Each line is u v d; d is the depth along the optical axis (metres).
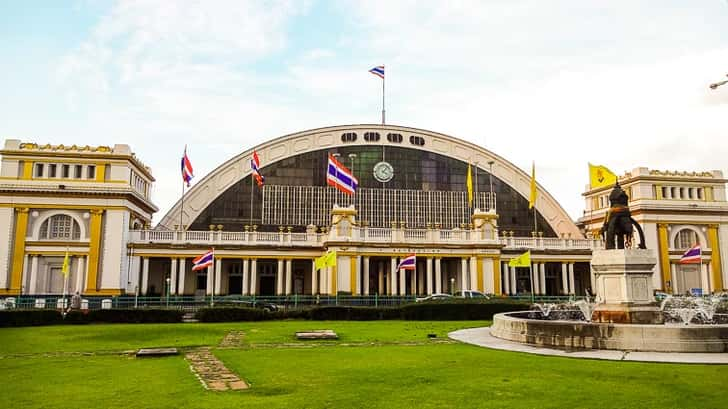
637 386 15.11
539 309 40.75
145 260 69.62
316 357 21.55
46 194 65.81
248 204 81.44
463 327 36.75
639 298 26.22
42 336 31.38
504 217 87.62
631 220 28.17
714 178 86.75
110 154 67.75
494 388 14.96
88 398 14.17
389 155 86.12
